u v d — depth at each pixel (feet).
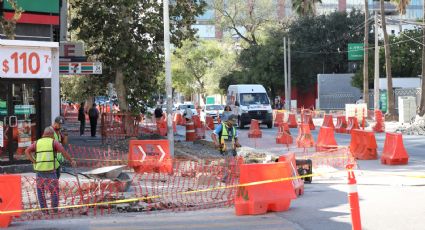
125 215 56.03
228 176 72.69
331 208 56.18
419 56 293.64
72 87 218.59
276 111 237.25
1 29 95.35
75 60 128.77
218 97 418.31
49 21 102.01
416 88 261.24
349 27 342.44
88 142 136.15
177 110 271.90
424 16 209.67
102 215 56.24
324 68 347.56
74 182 67.26
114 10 131.85
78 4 135.33
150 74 140.56
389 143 92.63
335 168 86.89
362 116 182.80
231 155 73.26
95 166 92.27
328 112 292.40
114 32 133.08
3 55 81.71
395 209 54.13
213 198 63.82
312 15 347.56
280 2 401.29
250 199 53.83
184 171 82.99
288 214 53.52
